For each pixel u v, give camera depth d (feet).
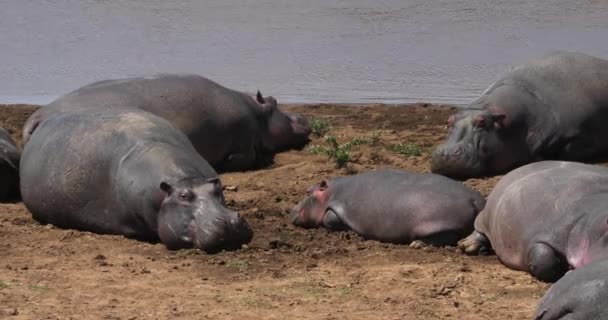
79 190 84.89
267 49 194.39
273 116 117.39
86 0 254.88
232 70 175.73
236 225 77.00
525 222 71.67
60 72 177.68
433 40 198.08
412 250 78.18
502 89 108.99
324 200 85.76
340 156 106.93
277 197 94.89
